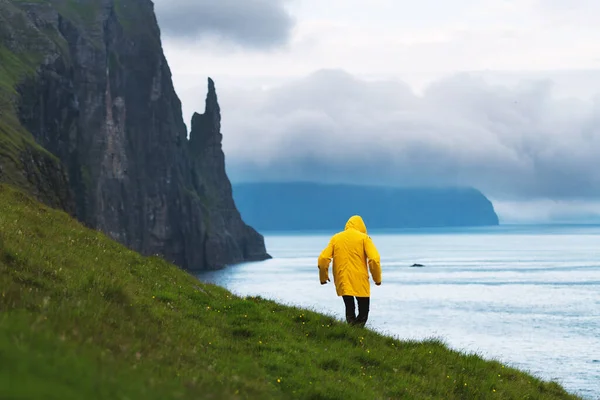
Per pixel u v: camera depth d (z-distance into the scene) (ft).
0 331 22.84
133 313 44.98
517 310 446.19
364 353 53.26
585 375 217.56
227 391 28.25
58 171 504.02
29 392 15.88
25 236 59.82
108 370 22.79
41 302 36.17
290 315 63.21
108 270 64.34
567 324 375.25
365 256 63.36
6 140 432.66
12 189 93.25
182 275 83.41
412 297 538.88
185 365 34.19
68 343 25.20
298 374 43.57
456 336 325.42
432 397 47.73
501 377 59.52
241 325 57.21
